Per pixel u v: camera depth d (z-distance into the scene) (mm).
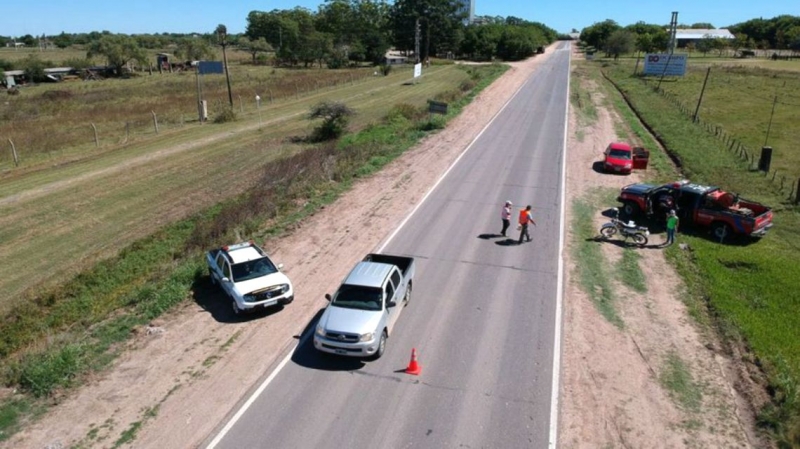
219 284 19562
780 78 82562
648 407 13312
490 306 18031
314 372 14664
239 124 54062
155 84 86438
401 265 18469
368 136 44250
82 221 28500
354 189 31078
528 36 134250
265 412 13141
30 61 98062
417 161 36875
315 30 128625
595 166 36094
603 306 18094
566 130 46438
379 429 12555
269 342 16094
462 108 56500
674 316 17562
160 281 19953
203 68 77312
